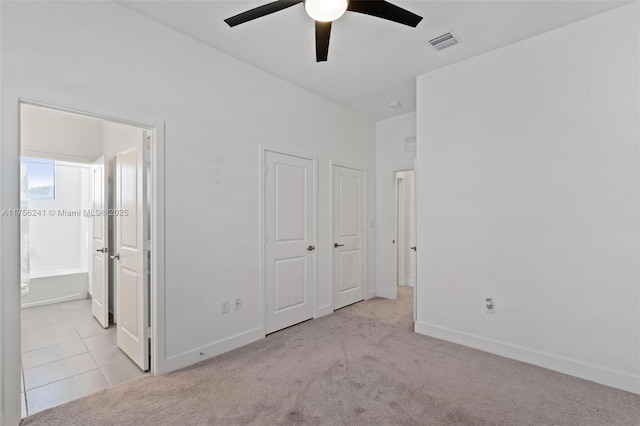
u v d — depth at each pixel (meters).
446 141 3.17
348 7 1.82
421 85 3.35
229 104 2.92
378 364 2.59
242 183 3.03
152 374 2.43
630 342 2.22
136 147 2.63
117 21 2.22
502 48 2.80
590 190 2.39
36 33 1.89
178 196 2.54
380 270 4.88
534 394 2.16
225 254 2.87
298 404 2.04
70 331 3.40
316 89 3.71
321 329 3.43
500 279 2.81
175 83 2.54
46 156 3.78
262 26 2.49
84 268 4.89
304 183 3.71
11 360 1.81
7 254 1.81
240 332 2.99
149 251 2.56
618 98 2.28
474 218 2.98
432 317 3.24
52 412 1.96
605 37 2.32
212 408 2.00
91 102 2.10
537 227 2.63
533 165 2.65
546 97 2.58
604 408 2.01
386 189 4.82
